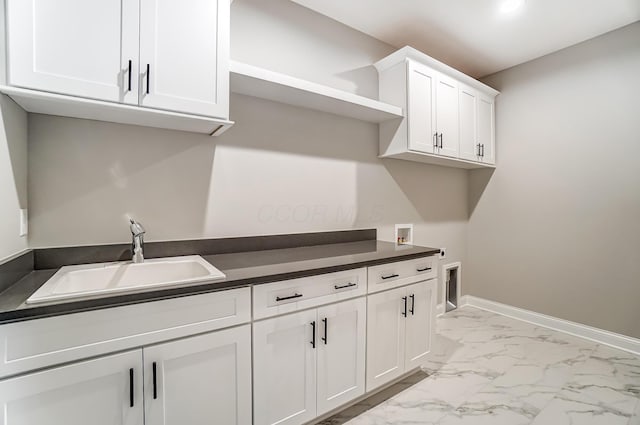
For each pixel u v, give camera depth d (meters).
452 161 2.79
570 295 2.66
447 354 2.31
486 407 1.70
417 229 2.89
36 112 1.28
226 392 1.20
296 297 1.37
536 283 2.88
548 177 2.78
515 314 3.03
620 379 1.96
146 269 1.43
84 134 1.40
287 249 1.99
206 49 1.35
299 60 2.09
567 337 2.59
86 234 1.41
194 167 1.68
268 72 1.63
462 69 3.07
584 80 2.54
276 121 1.97
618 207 2.38
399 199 2.72
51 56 1.05
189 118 1.35
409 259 1.88
